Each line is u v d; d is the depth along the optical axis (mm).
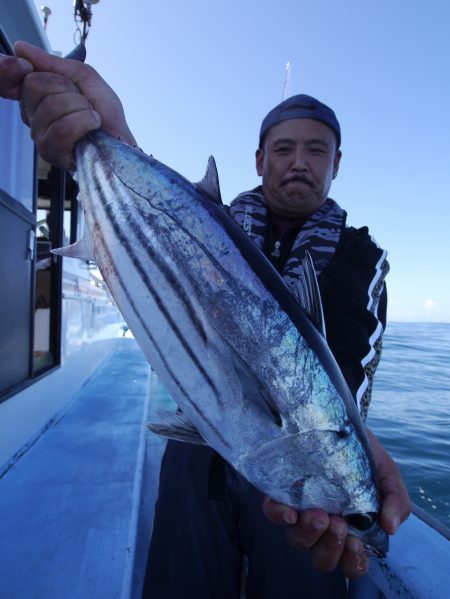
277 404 406
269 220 729
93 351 2092
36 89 467
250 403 405
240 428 406
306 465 407
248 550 547
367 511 419
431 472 1673
